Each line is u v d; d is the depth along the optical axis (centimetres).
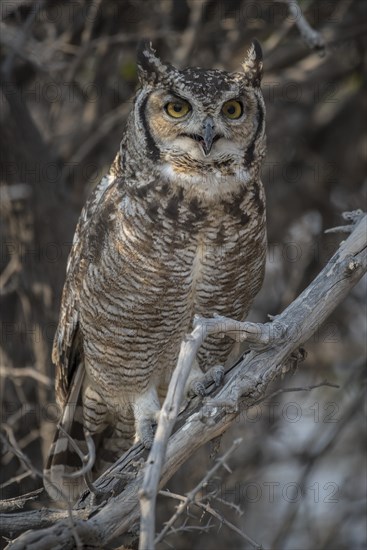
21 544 760
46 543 764
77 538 753
